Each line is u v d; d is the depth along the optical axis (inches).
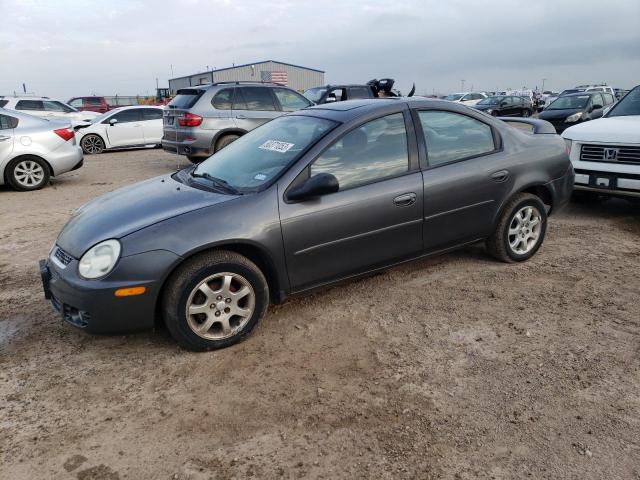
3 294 176.6
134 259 122.7
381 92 593.3
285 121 172.2
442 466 93.5
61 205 320.2
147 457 97.5
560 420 104.8
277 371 124.9
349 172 148.4
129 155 602.2
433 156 163.6
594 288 168.1
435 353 131.2
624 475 90.3
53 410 112.3
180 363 129.3
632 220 252.4
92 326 125.1
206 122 398.9
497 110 976.9
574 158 255.9
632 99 281.3
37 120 378.9
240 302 136.9
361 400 112.9
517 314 151.0
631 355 128.3
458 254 201.0
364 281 177.2
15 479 92.7
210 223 129.3
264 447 99.4
